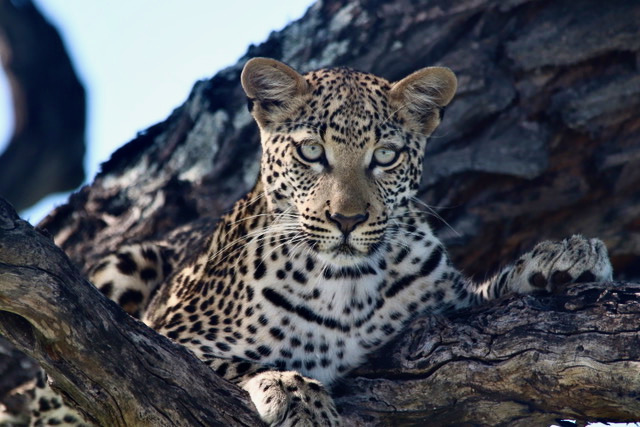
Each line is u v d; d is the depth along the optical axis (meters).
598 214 12.98
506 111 12.63
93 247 13.20
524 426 8.91
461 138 12.64
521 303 8.92
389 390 9.16
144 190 13.34
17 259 7.31
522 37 12.60
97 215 13.42
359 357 9.92
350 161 10.02
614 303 8.55
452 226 12.63
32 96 15.45
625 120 12.50
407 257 10.16
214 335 9.94
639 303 8.51
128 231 13.18
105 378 7.70
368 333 9.93
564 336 8.52
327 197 9.82
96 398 7.79
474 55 12.71
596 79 12.51
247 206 10.62
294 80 10.31
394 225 10.24
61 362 7.62
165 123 13.84
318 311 9.86
